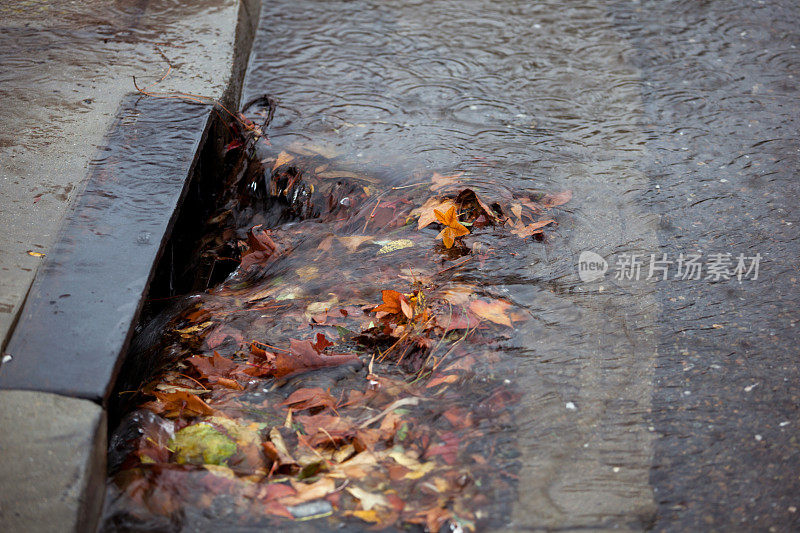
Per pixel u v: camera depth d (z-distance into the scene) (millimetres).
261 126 3375
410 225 2791
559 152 3172
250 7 4086
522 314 2303
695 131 3285
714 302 2346
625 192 2900
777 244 2592
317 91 3637
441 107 3510
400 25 4207
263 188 3148
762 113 3385
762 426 1918
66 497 1589
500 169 3057
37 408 1756
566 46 4000
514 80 3713
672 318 2287
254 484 1783
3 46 3432
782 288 2393
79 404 1777
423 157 3152
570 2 4445
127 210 2438
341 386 2102
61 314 2014
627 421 1943
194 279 2893
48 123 2885
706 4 4375
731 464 1819
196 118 2988
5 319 1979
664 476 1794
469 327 2252
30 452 1665
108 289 2111
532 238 2654
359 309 2395
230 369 2199
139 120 2941
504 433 1911
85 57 3389
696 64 3805
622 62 3842
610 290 2406
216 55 3498
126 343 1960
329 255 2699
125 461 1870
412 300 2352
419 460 1839
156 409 2055
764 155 3090
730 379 2064
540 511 1703
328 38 4086
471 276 2486
